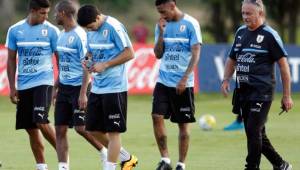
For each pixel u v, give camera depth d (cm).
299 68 6350
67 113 2919
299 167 3195
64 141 2912
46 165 3017
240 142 3959
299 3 8231
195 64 3009
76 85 2900
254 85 2717
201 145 3856
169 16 3056
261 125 2709
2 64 5866
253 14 2708
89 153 3597
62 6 2905
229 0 8344
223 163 3303
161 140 3050
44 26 2931
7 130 4425
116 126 2727
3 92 5875
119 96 2728
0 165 3200
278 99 6238
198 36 3023
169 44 3066
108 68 2703
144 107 5781
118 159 2981
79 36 2886
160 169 3031
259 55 2717
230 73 2842
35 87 2909
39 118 2892
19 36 2922
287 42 8500
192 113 3055
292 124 4812
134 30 9625
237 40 2778
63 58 2914
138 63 6162
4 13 9719
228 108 5794
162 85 3066
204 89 6319
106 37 2705
